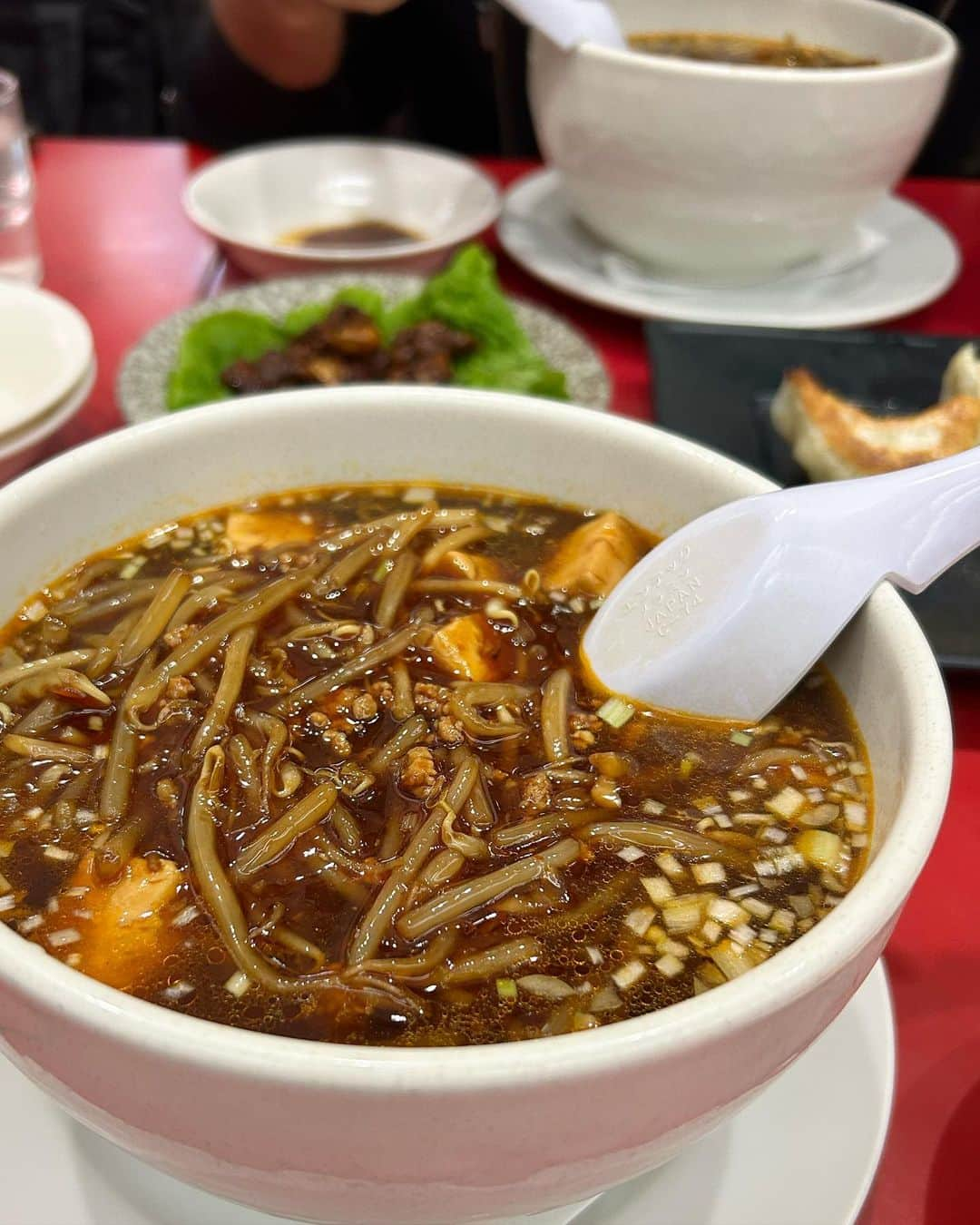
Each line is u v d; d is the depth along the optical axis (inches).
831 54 21.7
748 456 15.4
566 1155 5.5
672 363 17.0
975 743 12.0
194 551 9.7
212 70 28.7
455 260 17.8
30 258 20.1
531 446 10.1
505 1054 5.0
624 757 8.2
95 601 9.0
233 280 21.0
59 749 8.0
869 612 7.9
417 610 9.5
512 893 7.2
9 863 7.2
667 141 17.8
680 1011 5.2
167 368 16.3
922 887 10.3
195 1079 5.1
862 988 8.3
